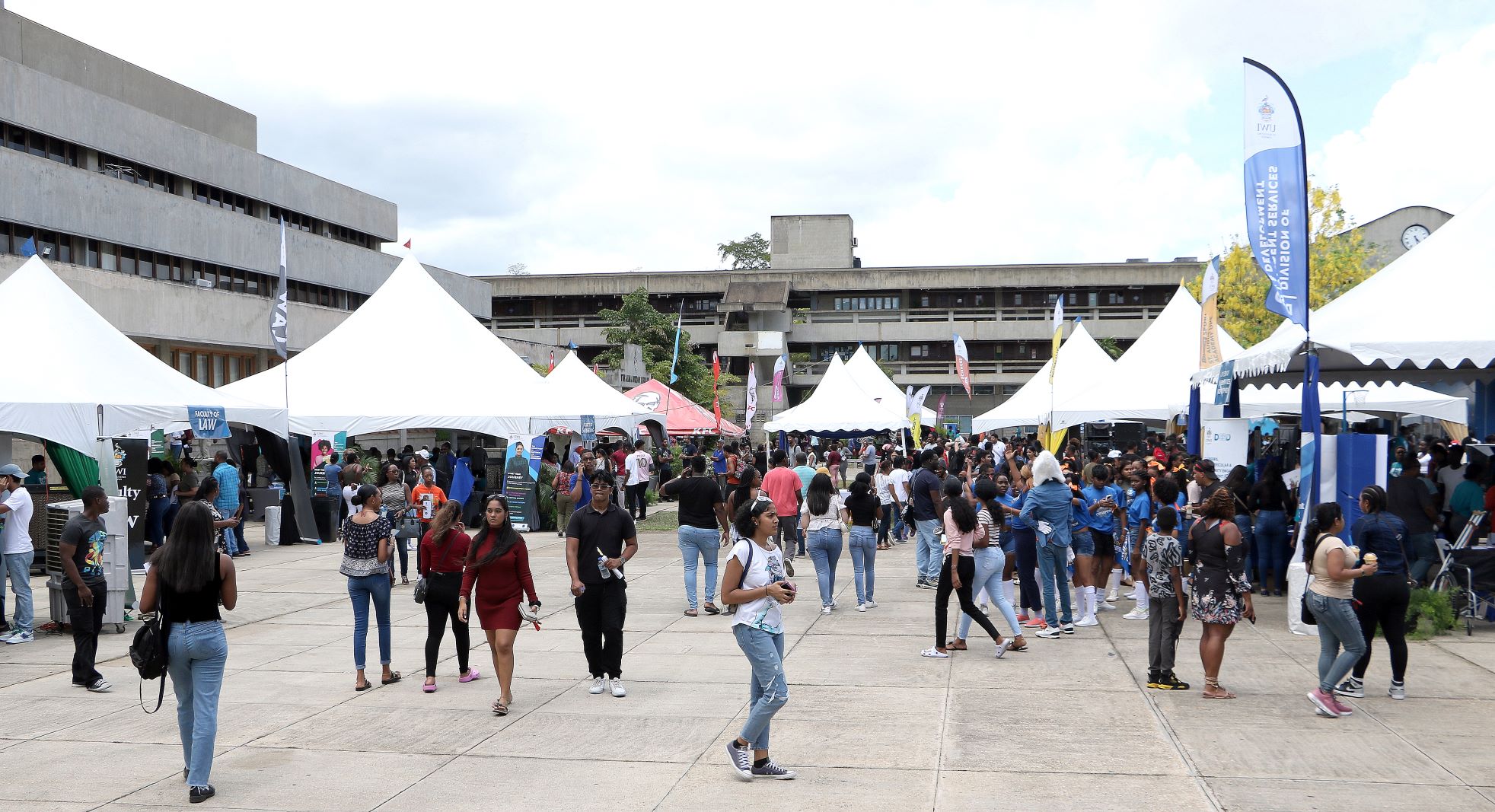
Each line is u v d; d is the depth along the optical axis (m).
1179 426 29.66
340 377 23.94
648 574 17.28
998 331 68.94
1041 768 6.99
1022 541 12.04
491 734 8.07
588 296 73.31
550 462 27.77
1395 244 56.72
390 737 8.02
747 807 6.35
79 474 16.31
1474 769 6.82
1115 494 13.67
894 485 20.28
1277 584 13.80
